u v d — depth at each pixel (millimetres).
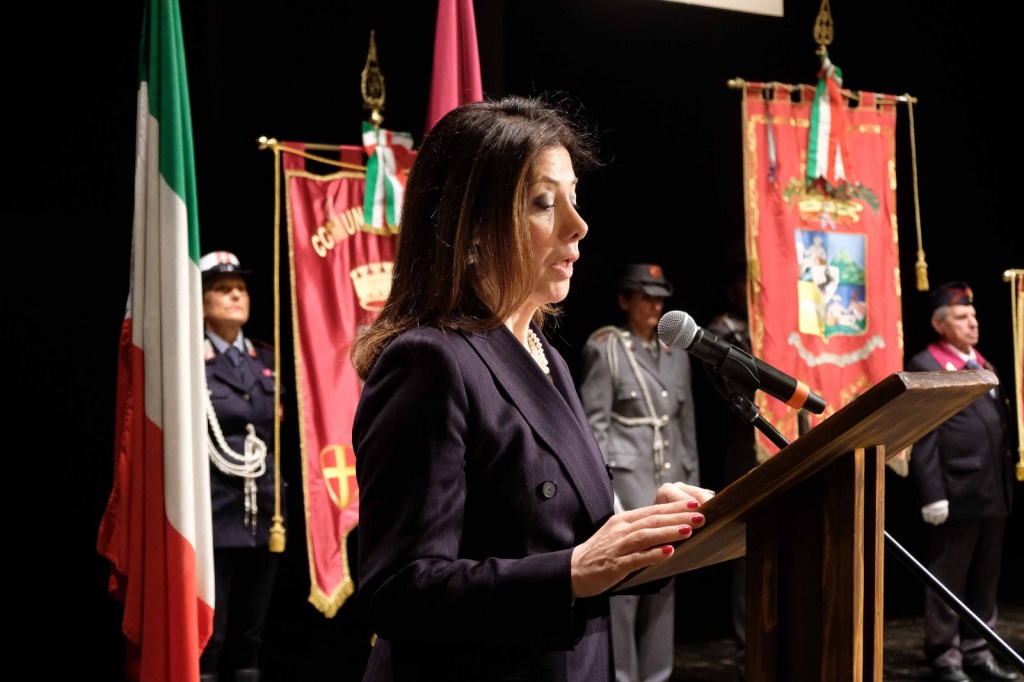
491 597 1038
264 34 4840
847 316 3889
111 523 2631
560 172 1219
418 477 1083
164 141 2578
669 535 1006
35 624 4984
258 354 3992
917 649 4605
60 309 4977
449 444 1095
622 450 3898
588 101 5039
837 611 1026
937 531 4184
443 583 1043
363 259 3592
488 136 1205
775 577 1085
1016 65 5449
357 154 3680
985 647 4273
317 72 4906
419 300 1217
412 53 4969
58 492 5066
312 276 3543
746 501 989
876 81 5359
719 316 4355
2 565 5016
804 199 3867
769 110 3865
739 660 4387
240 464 3734
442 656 1127
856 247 3916
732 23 5145
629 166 5160
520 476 1132
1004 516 4199
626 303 4098
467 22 2895
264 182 4895
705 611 5348
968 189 5570
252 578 3836
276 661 4461
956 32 5367
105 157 4879
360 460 1127
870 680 1040
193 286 2602
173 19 2621
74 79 4805
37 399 5008
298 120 4914
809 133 3885
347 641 4777
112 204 4926
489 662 1126
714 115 5211
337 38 4910
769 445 3826
